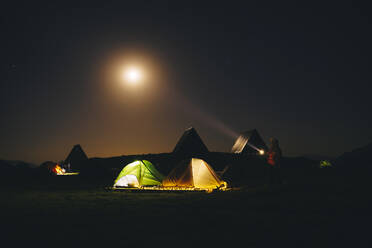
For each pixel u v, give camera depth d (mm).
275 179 18750
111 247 6500
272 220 8828
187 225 8438
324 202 11430
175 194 16984
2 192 19172
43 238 7363
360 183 16375
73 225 8742
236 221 8812
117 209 11523
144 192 18391
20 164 40031
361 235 6926
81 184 25812
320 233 7215
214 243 6621
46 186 23984
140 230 7945
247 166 30016
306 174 24484
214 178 20766
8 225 8914
